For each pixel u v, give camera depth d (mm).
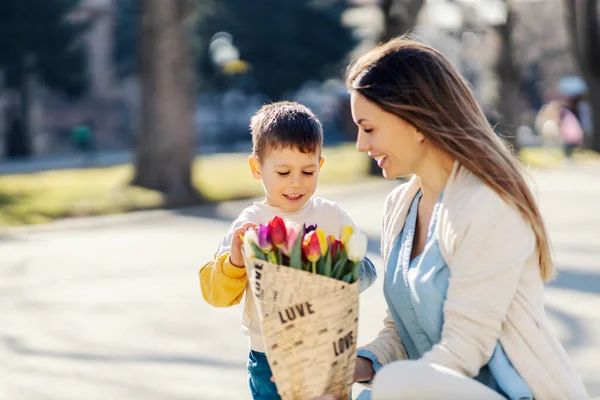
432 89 2660
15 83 37969
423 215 2861
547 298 8352
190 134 17922
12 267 10883
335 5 46219
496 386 2676
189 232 13750
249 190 18906
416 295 2721
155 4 17656
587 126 31141
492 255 2586
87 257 11484
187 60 17922
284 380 2576
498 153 2662
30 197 17125
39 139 43344
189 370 6480
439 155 2748
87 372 6477
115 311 8398
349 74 2814
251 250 2617
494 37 29797
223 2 45094
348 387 2650
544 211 14969
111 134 48438
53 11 36344
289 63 46000
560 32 51125
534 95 58531
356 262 2611
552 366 2643
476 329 2586
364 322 7441
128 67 48719
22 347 7207
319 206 3309
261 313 2578
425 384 2465
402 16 21562
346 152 31359
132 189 17562
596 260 10234
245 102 48938
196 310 8375
